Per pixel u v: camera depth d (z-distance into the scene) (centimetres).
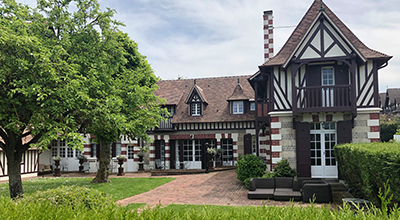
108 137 1470
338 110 1368
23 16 1211
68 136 1026
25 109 1099
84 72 1230
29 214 445
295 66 1464
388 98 5206
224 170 2223
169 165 2466
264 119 1662
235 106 2391
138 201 1237
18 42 952
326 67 1481
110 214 441
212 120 2372
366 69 1422
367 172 808
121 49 1425
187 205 1112
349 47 1385
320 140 1466
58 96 1051
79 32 1305
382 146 866
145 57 1822
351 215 402
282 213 436
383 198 398
